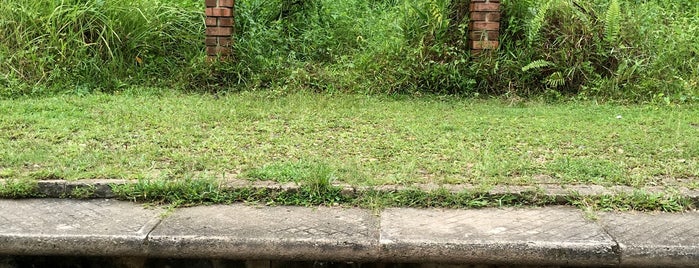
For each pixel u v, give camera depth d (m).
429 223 2.25
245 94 5.24
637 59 5.64
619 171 2.82
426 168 2.90
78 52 5.58
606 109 4.86
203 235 2.12
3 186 2.49
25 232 2.13
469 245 2.05
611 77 5.55
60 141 3.42
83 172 2.71
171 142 3.40
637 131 3.89
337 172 2.77
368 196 2.48
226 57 5.67
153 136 3.55
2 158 2.94
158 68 5.82
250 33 6.11
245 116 4.28
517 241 2.06
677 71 5.64
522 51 5.60
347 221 2.27
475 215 2.34
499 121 4.22
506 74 5.53
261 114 4.35
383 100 5.20
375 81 5.55
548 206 2.45
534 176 2.76
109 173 2.69
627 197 2.45
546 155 3.21
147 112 4.34
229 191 2.51
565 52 5.55
